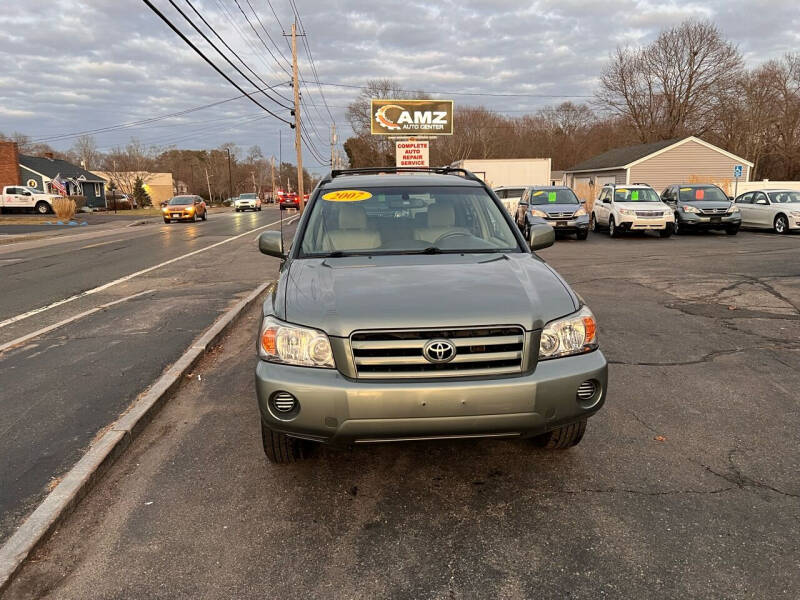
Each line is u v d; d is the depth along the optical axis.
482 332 2.88
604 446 3.77
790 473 3.36
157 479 3.47
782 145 50.97
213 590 2.48
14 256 17.17
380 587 2.48
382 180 4.69
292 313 3.06
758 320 7.10
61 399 4.81
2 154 49.47
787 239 17.58
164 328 7.25
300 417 2.88
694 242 17.31
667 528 2.85
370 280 3.32
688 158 33.97
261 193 97.00
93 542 2.85
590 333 3.11
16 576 2.59
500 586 2.47
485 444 3.85
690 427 4.03
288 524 2.97
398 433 2.84
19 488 3.36
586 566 2.58
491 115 78.50
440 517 3.01
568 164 75.62
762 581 2.44
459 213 4.30
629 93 55.91
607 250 15.45
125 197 64.88
